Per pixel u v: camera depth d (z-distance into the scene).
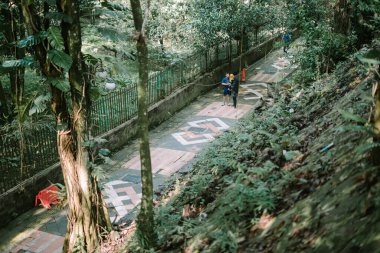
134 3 5.50
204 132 18.48
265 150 7.56
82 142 7.99
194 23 22.36
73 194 8.20
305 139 7.22
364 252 3.43
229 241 4.99
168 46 24.75
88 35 15.82
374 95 4.56
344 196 4.26
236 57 26.42
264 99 14.09
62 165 8.18
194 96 22.23
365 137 5.10
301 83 13.52
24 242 11.30
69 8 7.38
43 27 7.84
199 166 9.62
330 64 13.20
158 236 6.48
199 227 5.92
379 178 4.08
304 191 5.11
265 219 5.10
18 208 12.42
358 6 12.80
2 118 14.84
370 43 13.00
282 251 4.26
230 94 21.42
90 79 8.38
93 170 8.12
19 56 11.01
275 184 5.73
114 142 16.50
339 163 5.10
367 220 3.71
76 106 7.88
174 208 7.66
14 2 9.48
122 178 14.51
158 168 15.17
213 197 7.05
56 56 7.21
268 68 27.20
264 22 25.20
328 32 13.23
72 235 8.34
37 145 13.16
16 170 12.55
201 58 23.20
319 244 3.94
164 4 22.88
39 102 8.11
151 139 17.77
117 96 16.70
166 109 19.77
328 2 16.89
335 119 7.09
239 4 23.03
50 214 12.51
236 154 8.52
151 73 21.12
